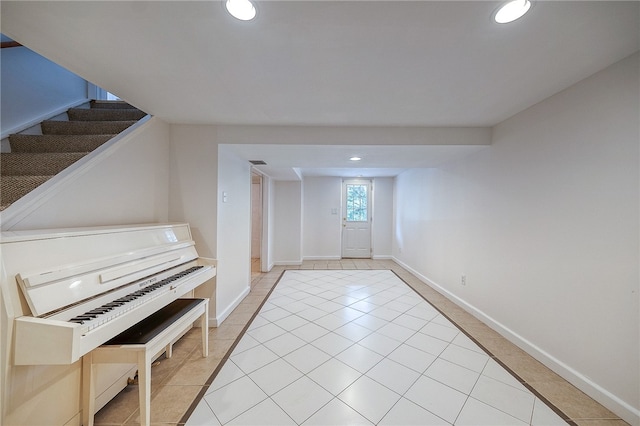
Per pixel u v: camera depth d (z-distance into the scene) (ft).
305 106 6.84
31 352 3.39
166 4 3.38
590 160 5.34
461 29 3.88
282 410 4.96
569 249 5.80
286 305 10.59
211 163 8.50
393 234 20.51
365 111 7.16
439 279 12.30
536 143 6.67
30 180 5.13
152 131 7.57
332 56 4.60
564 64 4.89
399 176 18.95
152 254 5.90
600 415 4.84
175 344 7.39
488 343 7.49
